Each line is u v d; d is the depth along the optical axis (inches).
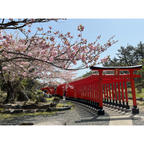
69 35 213.6
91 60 189.0
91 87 523.8
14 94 636.7
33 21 165.3
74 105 636.7
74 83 798.5
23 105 488.1
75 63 189.9
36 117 357.7
